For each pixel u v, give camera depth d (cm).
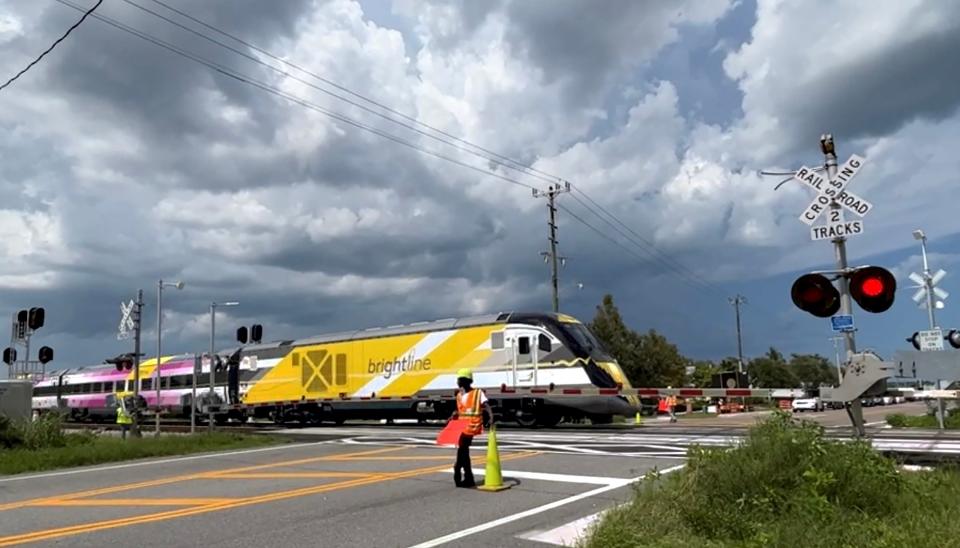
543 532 805
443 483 1168
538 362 2722
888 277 820
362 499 1035
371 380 3269
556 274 4331
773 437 834
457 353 2956
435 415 3119
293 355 3697
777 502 714
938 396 955
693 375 7438
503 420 2834
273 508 977
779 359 11731
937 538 576
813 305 877
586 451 1588
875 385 853
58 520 933
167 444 1922
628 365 5562
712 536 668
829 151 902
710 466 799
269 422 4466
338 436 2314
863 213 873
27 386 2259
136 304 2558
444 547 747
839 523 639
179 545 776
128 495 1138
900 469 836
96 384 5522
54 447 1969
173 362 4750
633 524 721
